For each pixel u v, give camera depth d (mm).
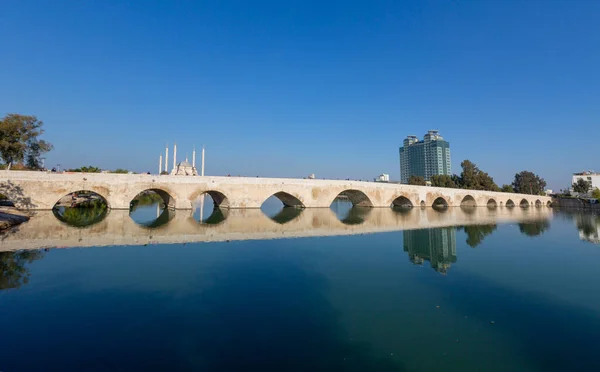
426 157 181125
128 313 12609
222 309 13156
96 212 47750
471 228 38562
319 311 13062
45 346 10031
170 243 26328
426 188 75500
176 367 9047
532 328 11844
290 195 59875
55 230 30938
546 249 26359
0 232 28406
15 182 40812
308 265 20109
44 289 15078
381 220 46812
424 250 25125
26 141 50906
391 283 16734
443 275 18359
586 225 45188
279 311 13023
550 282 17281
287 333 11188
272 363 9320
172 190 49438
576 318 12766
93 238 27797
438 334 11273
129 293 14766
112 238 28016
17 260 19969
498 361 9656
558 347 10523
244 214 49375
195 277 17312
